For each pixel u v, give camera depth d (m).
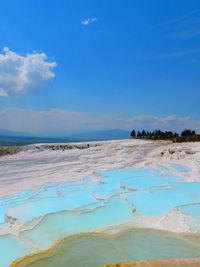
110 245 8.79
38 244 10.01
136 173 21.59
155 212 12.81
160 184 17.80
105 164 26.14
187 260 6.39
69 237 9.41
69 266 7.58
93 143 39.31
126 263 6.32
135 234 9.66
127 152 31.67
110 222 11.70
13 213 13.14
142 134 55.03
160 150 31.50
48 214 12.75
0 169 24.92
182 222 11.20
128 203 14.05
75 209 13.39
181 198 14.79
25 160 29.28
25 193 16.95
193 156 27.45
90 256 8.12
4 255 9.17
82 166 25.50
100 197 15.31
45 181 20.00
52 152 34.53
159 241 9.07
